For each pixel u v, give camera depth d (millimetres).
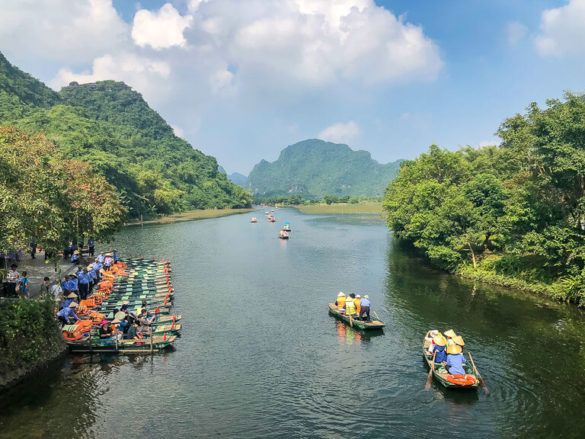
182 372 27484
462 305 42312
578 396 24469
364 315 35938
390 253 76438
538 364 28578
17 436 20094
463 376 24812
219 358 29766
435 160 74938
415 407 23453
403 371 27828
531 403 23766
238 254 75688
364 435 20922
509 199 51125
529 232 43438
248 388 25516
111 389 25016
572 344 31938
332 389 25484
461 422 22000
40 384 25234
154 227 130875
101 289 42969
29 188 32562
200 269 61500
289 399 24312
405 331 35188
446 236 57469
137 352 29688
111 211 59938
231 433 21000
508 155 52656
